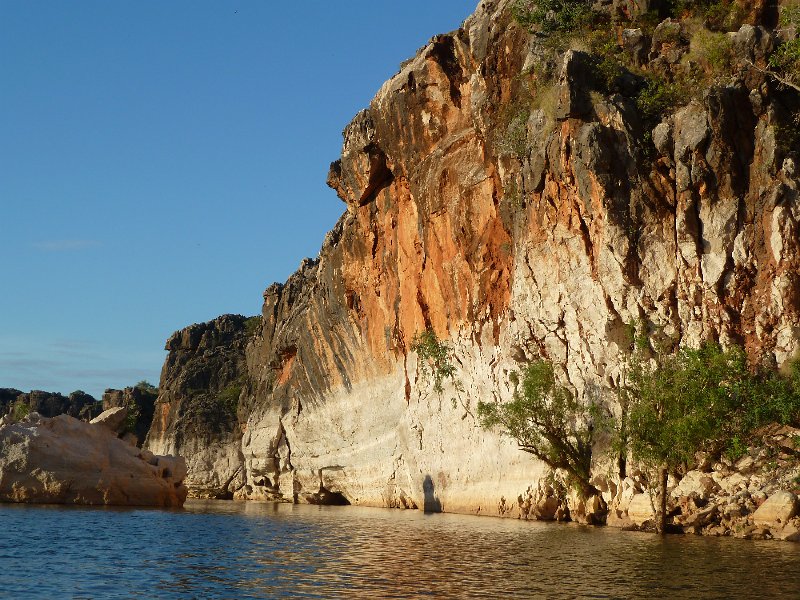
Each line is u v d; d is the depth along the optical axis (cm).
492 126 6106
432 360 7075
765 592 2689
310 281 10869
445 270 6819
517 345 5697
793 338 4384
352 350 8700
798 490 4022
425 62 6981
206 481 12238
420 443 7400
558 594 2761
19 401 17875
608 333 4931
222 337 14850
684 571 3083
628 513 4697
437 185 6825
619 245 4841
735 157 4700
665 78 5206
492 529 4950
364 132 7894
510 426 5334
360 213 8250
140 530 5231
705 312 4638
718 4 5416
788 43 4628
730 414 4194
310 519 6381
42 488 6725
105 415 7394
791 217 4509
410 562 3606
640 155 4906
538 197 5431
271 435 10544
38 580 3322
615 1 5688
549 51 5631
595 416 4984
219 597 2898
